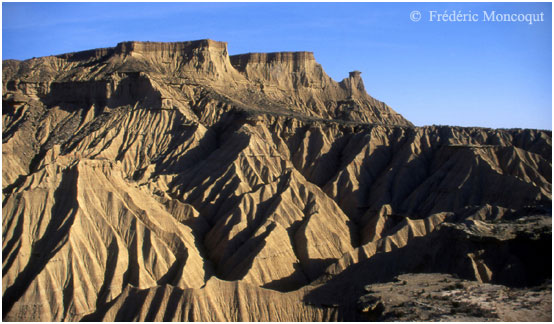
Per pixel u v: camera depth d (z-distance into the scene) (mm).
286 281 84250
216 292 66688
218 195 110938
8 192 93688
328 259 91062
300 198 107938
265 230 93438
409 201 112688
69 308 75062
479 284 63125
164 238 87938
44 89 160250
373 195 117812
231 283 67625
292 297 66938
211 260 92062
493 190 105500
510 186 103375
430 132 135125
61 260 79125
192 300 64562
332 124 142375
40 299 74625
